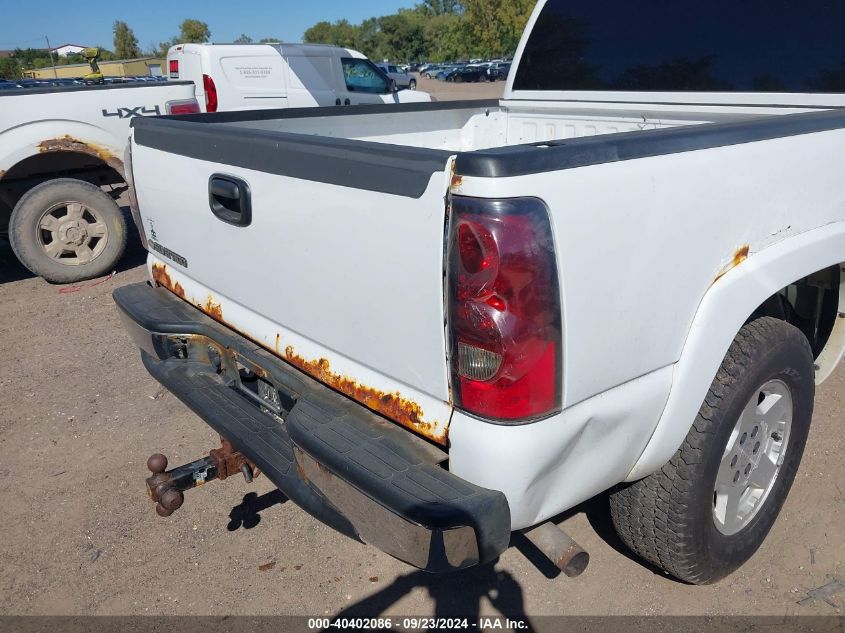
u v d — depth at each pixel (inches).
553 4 148.3
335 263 76.9
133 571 106.6
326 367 83.3
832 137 92.1
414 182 65.3
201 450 138.9
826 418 138.0
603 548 107.9
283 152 79.7
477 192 60.6
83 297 237.9
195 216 101.1
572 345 66.1
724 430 85.7
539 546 75.5
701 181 74.6
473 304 62.7
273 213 84.0
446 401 69.1
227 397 98.7
